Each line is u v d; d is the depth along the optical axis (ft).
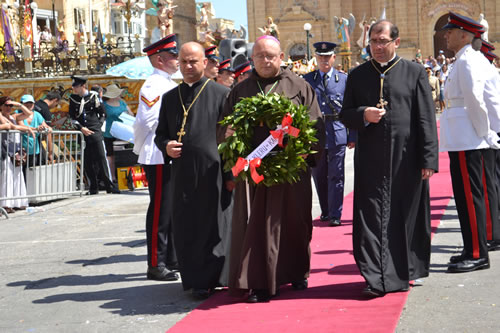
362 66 18.26
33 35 87.30
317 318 15.72
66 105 55.57
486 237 20.36
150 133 20.48
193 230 18.54
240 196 17.87
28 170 39.32
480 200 19.65
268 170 17.21
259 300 17.60
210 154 18.72
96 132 43.75
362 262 17.33
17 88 57.06
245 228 17.79
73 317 17.40
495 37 167.43
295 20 177.06
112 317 17.15
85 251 25.99
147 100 20.36
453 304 16.25
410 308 16.17
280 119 17.43
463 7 169.89
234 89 18.65
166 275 20.68
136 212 35.37
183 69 19.17
